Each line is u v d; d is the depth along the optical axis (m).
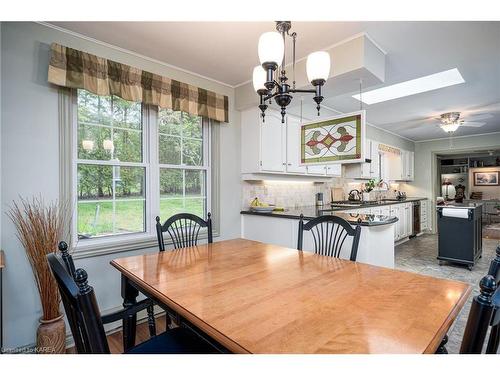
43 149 1.95
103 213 2.33
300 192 4.27
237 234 3.36
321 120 2.49
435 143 6.80
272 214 3.15
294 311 0.98
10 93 1.83
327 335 0.82
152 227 2.60
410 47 2.28
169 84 2.55
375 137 5.46
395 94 3.62
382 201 5.31
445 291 1.15
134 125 2.53
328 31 2.03
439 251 4.07
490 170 8.74
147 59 2.50
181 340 1.25
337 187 5.05
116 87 2.21
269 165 3.28
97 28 2.02
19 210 1.85
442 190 9.23
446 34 2.09
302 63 2.46
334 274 1.38
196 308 1.01
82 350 0.87
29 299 1.88
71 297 0.77
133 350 1.18
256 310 0.99
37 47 1.93
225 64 2.65
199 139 3.05
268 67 1.33
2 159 1.79
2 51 1.80
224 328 0.87
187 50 2.37
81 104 2.20
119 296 2.33
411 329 0.85
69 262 1.04
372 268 1.49
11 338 1.82
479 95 3.59
